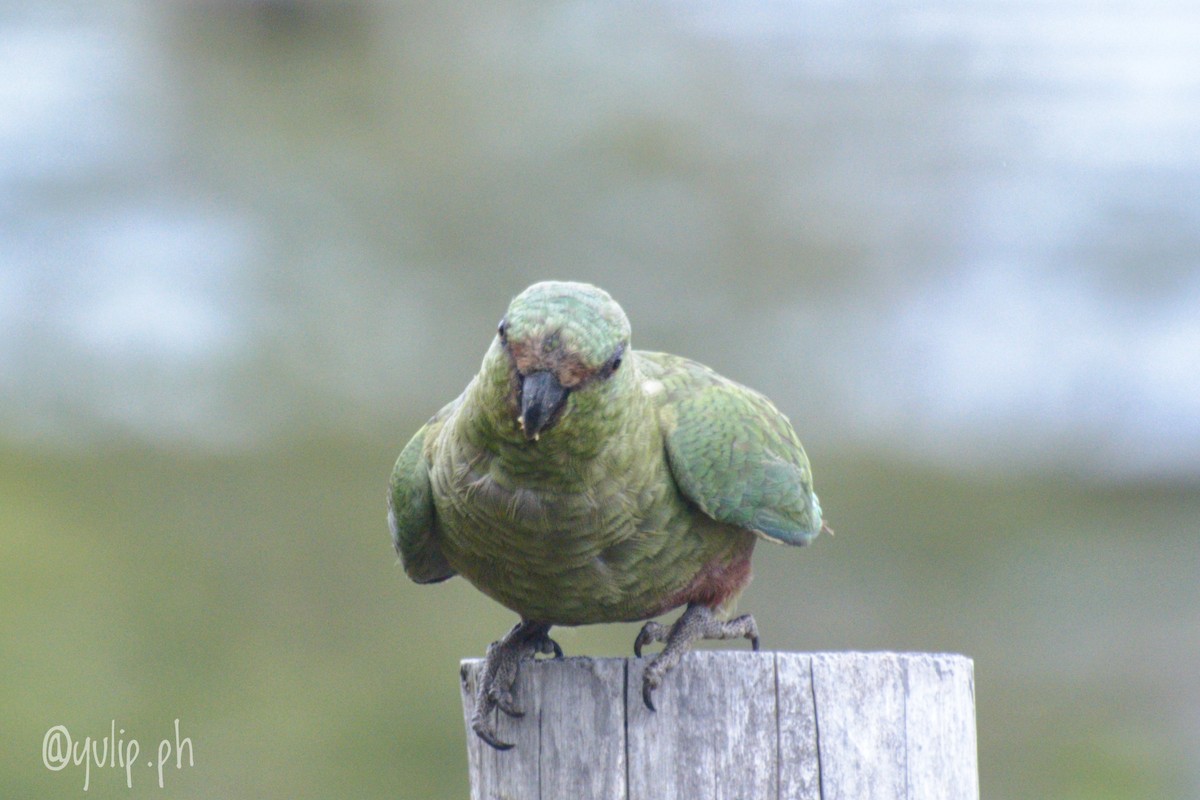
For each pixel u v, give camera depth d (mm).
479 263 17578
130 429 17078
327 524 16344
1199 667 15680
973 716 5316
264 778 14125
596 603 6188
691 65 18266
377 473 16656
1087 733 15477
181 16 18484
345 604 15852
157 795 13750
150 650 15133
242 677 15188
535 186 17719
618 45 18406
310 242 17688
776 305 17516
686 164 17719
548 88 18125
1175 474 17469
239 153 18031
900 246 17891
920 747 5152
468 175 17734
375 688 15055
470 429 5828
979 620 16312
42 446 16906
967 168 18016
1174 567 16750
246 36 18453
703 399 6359
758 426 6430
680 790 5227
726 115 18047
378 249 17688
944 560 16641
